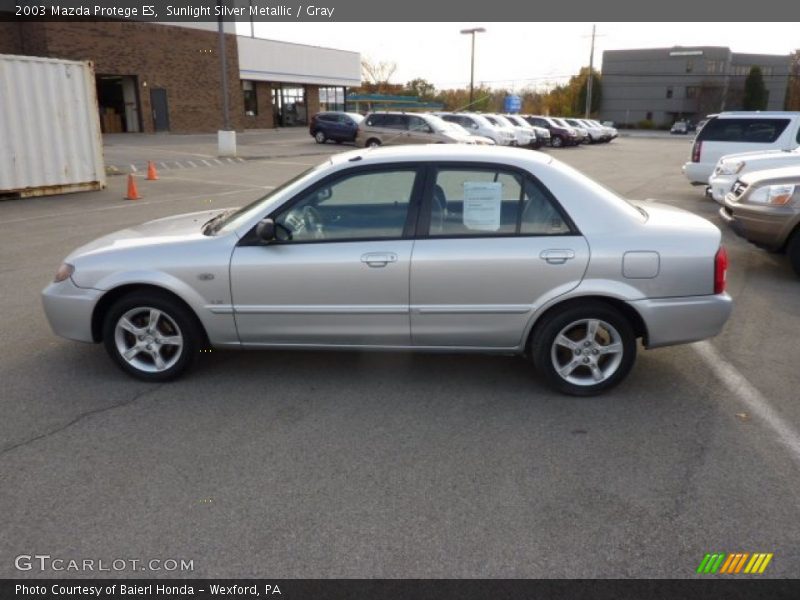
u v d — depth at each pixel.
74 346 5.22
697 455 3.57
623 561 2.74
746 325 5.73
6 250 8.59
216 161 21.86
